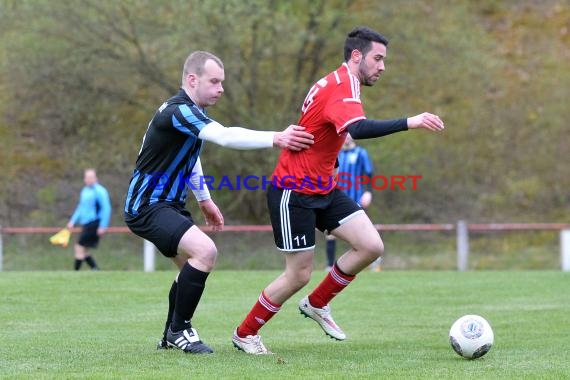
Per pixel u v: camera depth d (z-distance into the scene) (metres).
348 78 19.72
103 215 49.97
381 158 67.94
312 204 20.20
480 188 73.38
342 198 20.88
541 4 93.38
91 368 17.78
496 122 77.38
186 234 19.41
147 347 21.16
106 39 66.12
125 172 69.88
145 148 19.69
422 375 16.94
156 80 67.38
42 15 64.94
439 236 65.50
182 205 20.45
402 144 70.44
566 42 87.75
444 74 68.62
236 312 29.47
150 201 19.75
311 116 19.84
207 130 18.81
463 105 76.44
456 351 19.33
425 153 72.25
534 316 28.14
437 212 70.12
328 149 20.03
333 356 19.89
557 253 63.44
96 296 33.47
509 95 80.50
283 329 25.78
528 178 74.69
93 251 60.16
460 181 73.00
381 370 17.69
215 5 61.22
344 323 26.98
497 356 19.88
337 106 19.28
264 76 67.69
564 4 93.25
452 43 67.56
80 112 70.12
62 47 66.62
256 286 37.66
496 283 39.06
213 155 65.38
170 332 20.14
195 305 19.78
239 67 64.25
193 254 19.34
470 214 70.19
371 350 21.08
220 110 66.56
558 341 22.64
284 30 63.72
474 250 64.88
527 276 42.94
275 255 58.75
